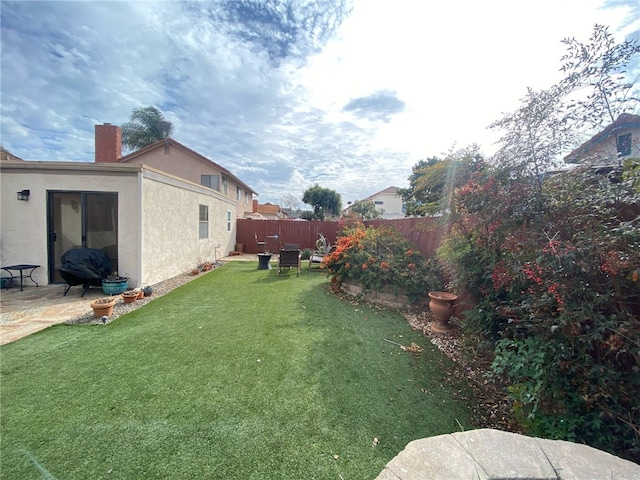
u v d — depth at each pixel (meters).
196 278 7.70
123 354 3.22
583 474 1.15
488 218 2.90
